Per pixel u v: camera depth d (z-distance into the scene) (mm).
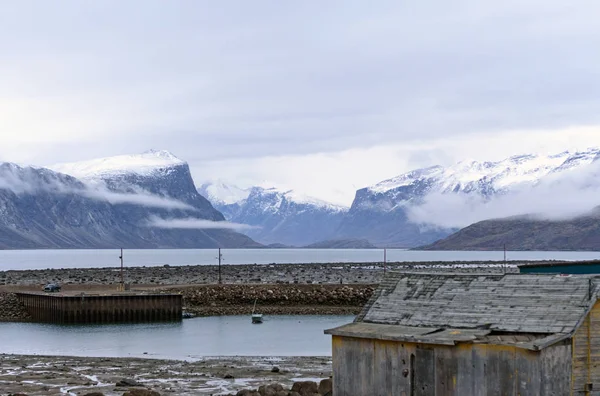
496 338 33500
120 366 68312
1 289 142375
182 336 95688
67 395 51875
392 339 35500
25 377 60562
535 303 34594
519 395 32219
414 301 38531
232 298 132250
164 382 58562
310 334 97250
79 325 108938
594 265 44938
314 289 138375
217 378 60562
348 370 37969
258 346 85875
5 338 94312
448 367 34250
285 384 57312
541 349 31609
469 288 37438
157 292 128000
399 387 35875
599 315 33219
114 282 170625
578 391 32500
